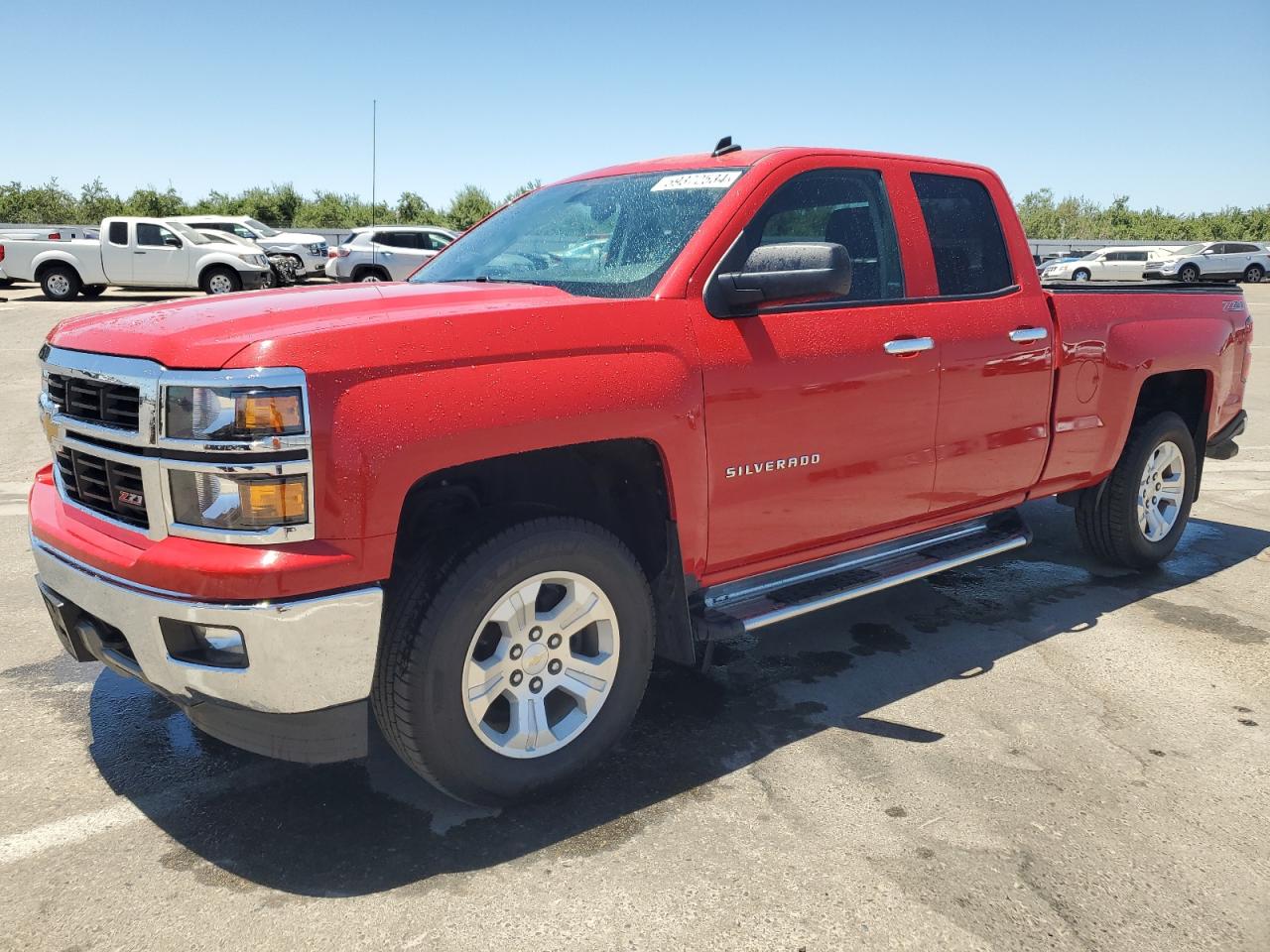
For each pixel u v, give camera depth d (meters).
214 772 3.15
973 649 4.23
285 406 2.34
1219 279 35.31
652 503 3.15
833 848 2.74
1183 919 2.45
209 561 2.37
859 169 3.69
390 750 3.31
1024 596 4.91
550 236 3.70
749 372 3.16
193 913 2.45
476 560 2.65
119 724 3.47
